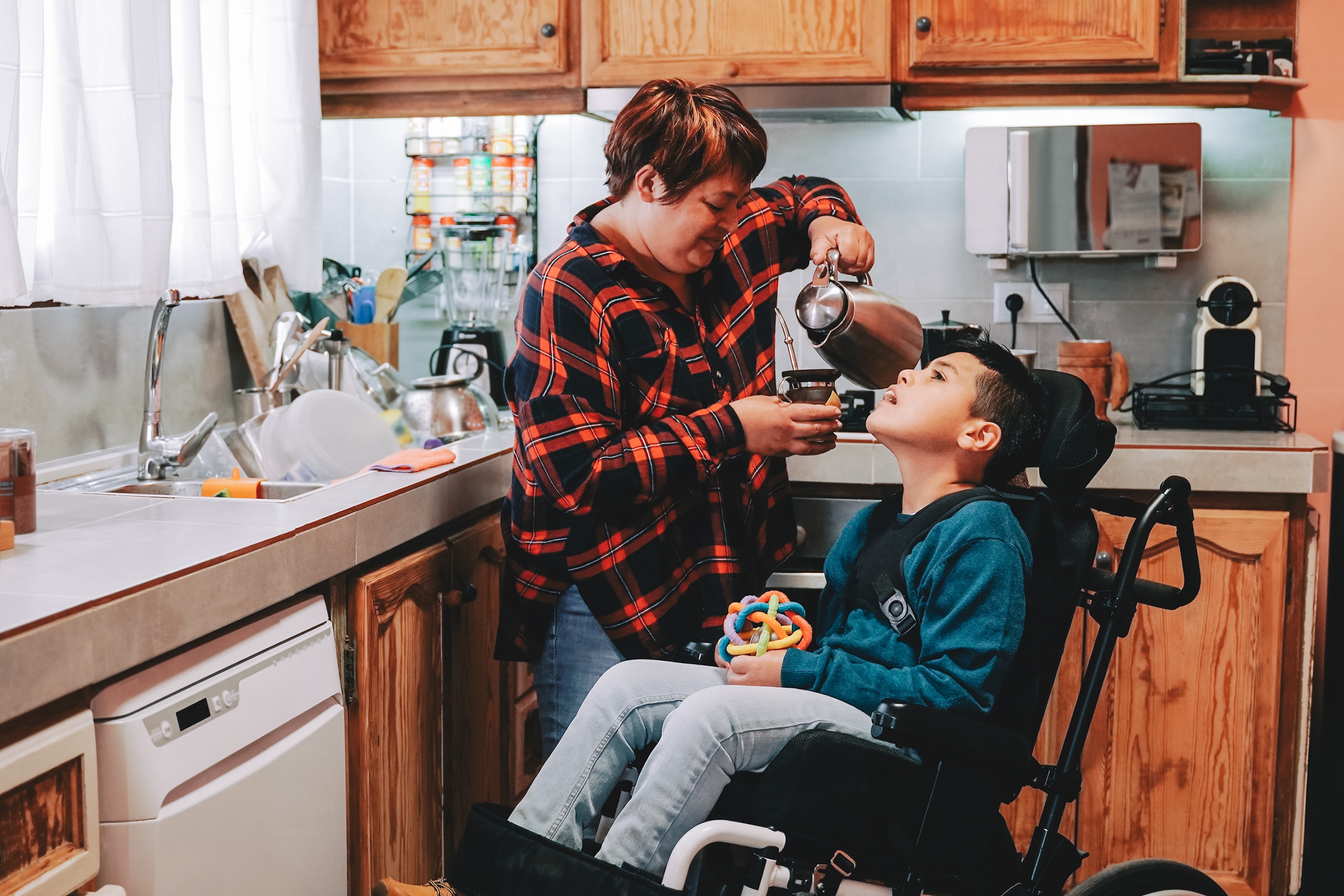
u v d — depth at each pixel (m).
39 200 1.81
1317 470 2.20
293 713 1.50
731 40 2.45
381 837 1.76
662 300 1.71
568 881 1.37
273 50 2.39
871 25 2.40
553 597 1.77
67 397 2.02
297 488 1.95
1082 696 1.49
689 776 1.40
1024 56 2.39
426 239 2.90
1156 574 2.27
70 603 1.15
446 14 2.53
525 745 2.40
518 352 1.68
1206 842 2.30
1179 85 2.44
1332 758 2.54
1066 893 1.56
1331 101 2.62
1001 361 1.59
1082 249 2.59
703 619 1.75
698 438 1.60
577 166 2.89
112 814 1.23
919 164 2.76
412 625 1.85
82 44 1.81
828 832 1.41
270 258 2.43
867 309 1.74
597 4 2.48
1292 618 2.27
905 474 1.63
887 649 1.52
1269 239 2.66
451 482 1.99
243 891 1.40
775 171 2.81
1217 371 2.51
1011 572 1.44
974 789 1.35
